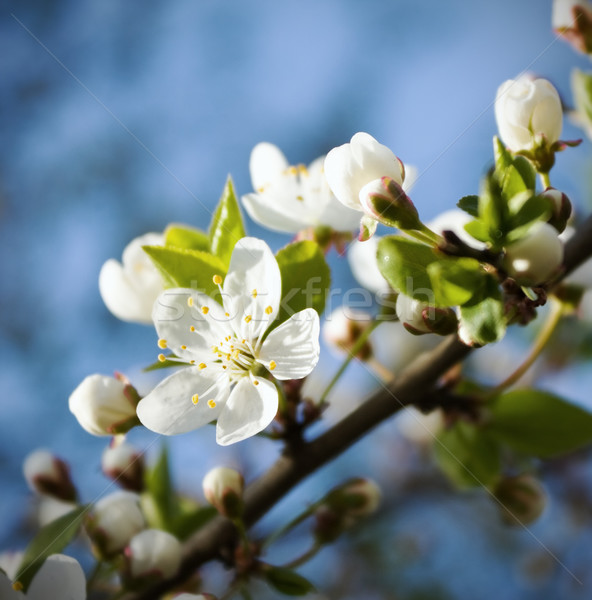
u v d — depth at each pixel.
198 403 0.22
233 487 0.23
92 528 0.23
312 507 0.24
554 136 0.22
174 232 0.23
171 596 0.24
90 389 0.23
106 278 0.24
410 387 0.23
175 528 0.24
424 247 0.21
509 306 0.21
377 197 0.21
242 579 0.23
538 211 0.21
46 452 0.26
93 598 0.25
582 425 0.25
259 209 0.24
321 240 0.24
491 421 0.25
